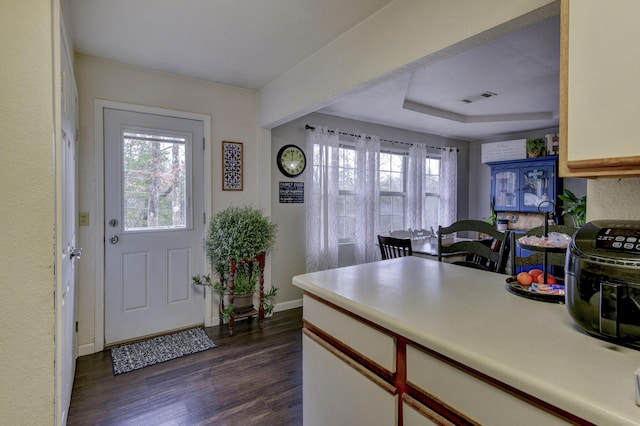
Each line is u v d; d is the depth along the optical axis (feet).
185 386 6.95
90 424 5.76
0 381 2.78
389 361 3.15
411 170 15.08
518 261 4.97
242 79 10.03
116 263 8.89
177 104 9.71
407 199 15.23
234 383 7.07
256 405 6.32
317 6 6.22
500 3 4.40
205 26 6.96
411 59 5.66
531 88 10.64
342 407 3.74
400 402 3.05
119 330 8.95
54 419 3.00
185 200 9.89
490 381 2.32
